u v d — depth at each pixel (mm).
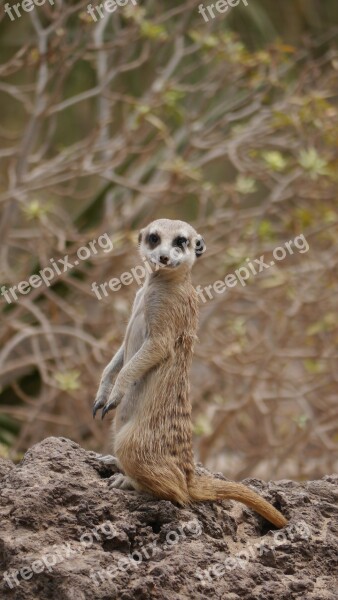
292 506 7922
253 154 17859
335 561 7379
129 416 7965
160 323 7770
